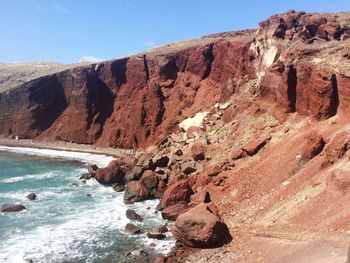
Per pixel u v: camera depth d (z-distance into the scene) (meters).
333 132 32.28
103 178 49.69
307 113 37.72
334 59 36.34
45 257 27.69
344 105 33.62
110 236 31.30
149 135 72.88
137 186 41.56
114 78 84.75
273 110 42.50
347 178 24.75
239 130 44.44
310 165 30.27
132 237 30.98
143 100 76.25
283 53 43.91
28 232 32.31
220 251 26.06
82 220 35.19
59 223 34.44
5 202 41.28
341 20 48.09
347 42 39.25
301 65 38.69
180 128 61.75
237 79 58.78
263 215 28.45
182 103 69.31
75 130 87.31
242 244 26.05
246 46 59.78
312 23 46.91
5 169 61.72
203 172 40.78
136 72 80.62
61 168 62.47
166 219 34.94
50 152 80.38
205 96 66.81
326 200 25.11
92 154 75.50
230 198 33.72
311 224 24.11
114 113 82.75
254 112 44.78
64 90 94.31
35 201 41.72
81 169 61.34
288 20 50.06
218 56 67.19
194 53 71.75
